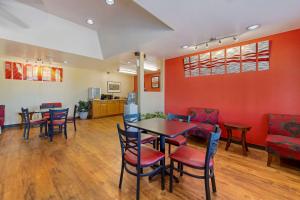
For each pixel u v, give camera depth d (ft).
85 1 8.34
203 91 12.60
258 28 8.31
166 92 15.43
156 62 16.28
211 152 5.07
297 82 8.55
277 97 9.22
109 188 5.98
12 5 8.49
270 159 7.70
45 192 5.70
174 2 5.91
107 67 19.47
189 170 7.44
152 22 9.16
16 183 6.23
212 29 8.28
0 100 15.29
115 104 24.38
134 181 6.48
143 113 12.96
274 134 8.66
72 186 6.08
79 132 14.17
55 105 16.98
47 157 8.72
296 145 6.91
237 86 10.78
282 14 6.81
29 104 17.08
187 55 13.51
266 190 5.87
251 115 10.25
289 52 8.74
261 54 9.68
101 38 12.48
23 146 10.41
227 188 5.99
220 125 11.69
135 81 28.73
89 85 22.61
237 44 10.63
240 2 5.90
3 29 8.44
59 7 8.96
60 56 12.55
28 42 9.37
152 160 5.53
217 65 11.68
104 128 15.79
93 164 7.95
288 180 6.52
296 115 8.45
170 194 5.65
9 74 15.75
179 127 6.62
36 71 17.52
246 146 9.72
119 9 9.00
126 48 11.48
